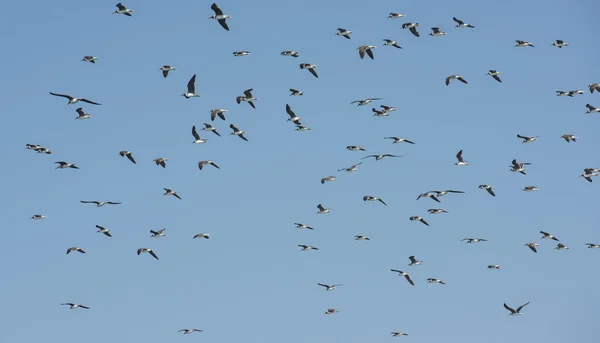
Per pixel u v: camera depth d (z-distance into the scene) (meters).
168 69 95.75
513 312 106.25
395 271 103.56
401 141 105.25
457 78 101.06
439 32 99.50
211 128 101.62
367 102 102.00
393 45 99.88
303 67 97.69
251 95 98.06
